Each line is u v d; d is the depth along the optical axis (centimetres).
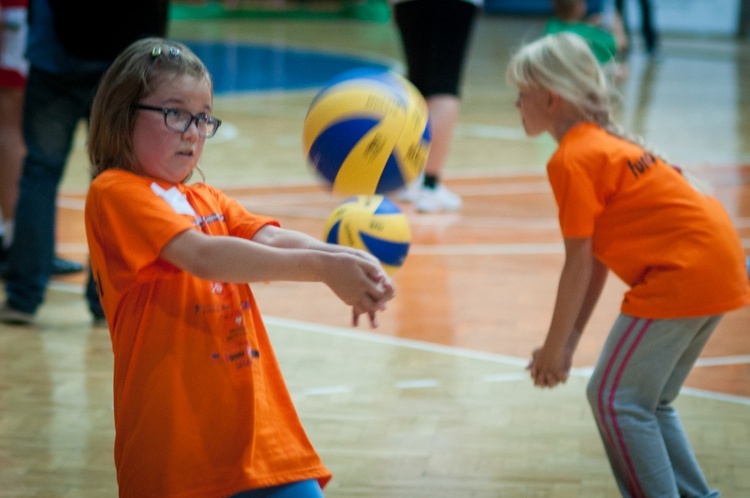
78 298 1048
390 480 652
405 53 1439
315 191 1516
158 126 439
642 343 559
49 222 966
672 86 2805
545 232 1313
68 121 954
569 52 596
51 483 647
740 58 3594
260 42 4000
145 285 446
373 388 811
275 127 2106
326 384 819
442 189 1444
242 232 476
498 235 1299
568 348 622
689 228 559
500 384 821
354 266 414
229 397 441
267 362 466
